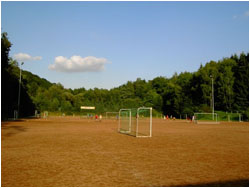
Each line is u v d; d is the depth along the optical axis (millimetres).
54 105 85812
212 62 84750
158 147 13203
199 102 77000
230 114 63094
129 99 99062
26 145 13516
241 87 65438
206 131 25297
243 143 15188
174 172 7711
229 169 8141
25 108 65500
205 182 6648
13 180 6738
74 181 6660
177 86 84812
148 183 6520
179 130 26547
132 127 31328
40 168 8141
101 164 8789
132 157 10180
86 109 85938
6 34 42875
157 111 90812
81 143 14586
